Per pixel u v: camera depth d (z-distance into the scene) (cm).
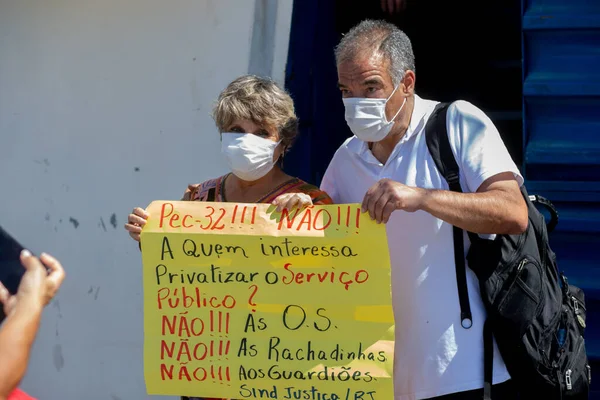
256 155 610
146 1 901
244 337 594
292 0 871
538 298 590
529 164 835
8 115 947
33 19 931
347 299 580
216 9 884
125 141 915
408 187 553
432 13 916
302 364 586
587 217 822
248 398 596
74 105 927
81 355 936
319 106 899
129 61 909
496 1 898
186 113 897
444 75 922
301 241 584
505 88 903
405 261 607
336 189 668
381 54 588
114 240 923
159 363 605
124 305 922
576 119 824
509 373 604
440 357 596
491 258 586
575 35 818
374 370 575
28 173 945
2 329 376
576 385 621
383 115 593
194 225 600
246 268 593
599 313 823
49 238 942
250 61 878
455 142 600
